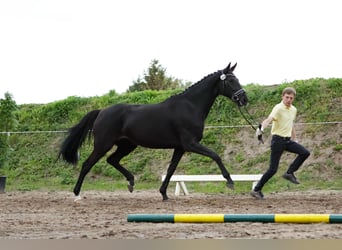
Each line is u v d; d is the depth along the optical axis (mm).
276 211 10406
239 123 22828
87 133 13766
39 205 12453
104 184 21078
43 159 24125
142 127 12930
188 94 12953
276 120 12602
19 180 23078
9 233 7766
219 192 17734
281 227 7941
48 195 16484
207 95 12922
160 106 13031
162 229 7926
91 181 22219
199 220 8461
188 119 12719
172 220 8586
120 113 13219
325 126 21250
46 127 26406
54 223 8961
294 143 12617
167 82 37344
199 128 12781
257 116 22984
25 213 10734
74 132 13773
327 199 13148
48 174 23250
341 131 20875
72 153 13812
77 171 22875
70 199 14445
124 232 7668
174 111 12836
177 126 12750
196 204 12008
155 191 18234
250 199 13195
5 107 19203
